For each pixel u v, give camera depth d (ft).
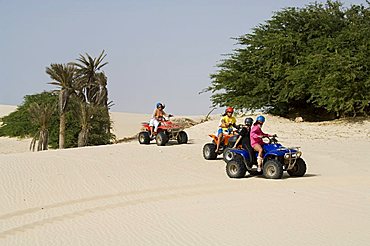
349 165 57.52
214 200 40.86
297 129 93.40
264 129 95.45
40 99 177.06
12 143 159.94
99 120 126.52
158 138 73.10
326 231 30.99
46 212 38.78
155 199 42.09
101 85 135.74
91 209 39.32
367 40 98.53
